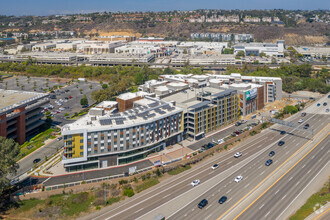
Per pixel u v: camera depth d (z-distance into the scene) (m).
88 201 149.62
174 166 180.88
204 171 178.12
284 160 190.50
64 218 137.50
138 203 147.25
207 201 146.38
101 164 184.88
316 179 165.88
